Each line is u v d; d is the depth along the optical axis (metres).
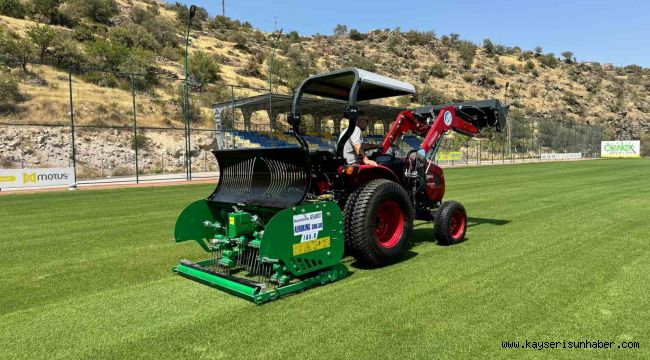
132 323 3.53
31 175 16.48
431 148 6.10
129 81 33.81
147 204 11.21
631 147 51.19
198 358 2.94
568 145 51.34
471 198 11.12
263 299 3.90
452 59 82.81
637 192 12.02
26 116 25.95
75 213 9.59
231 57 52.34
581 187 13.66
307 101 26.25
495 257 5.26
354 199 4.75
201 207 5.06
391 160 5.73
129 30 44.59
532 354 2.92
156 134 29.45
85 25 42.66
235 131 29.83
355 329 3.31
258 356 2.94
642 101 83.19
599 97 79.06
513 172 22.38
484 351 2.96
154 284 4.52
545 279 4.39
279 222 3.98
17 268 5.19
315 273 4.41
